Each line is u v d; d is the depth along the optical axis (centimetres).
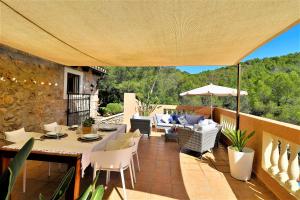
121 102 1481
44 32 258
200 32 247
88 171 356
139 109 856
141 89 1827
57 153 228
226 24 221
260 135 343
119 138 363
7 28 245
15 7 187
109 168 270
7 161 239
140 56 396
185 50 341
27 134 308
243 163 337
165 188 308
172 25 225
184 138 480
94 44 310
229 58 408
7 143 394
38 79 498
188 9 185
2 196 73
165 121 734
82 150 239
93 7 184
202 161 434
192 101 1833
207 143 465
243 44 301
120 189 301
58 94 591
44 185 300
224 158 456
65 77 629
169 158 448
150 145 555
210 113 799
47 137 290
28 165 376
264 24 220
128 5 179
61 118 610
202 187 314
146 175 354
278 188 280
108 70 1733
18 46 334
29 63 465
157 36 265
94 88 909
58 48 341
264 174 324
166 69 2077
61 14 201
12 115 418
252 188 314
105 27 235
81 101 746
